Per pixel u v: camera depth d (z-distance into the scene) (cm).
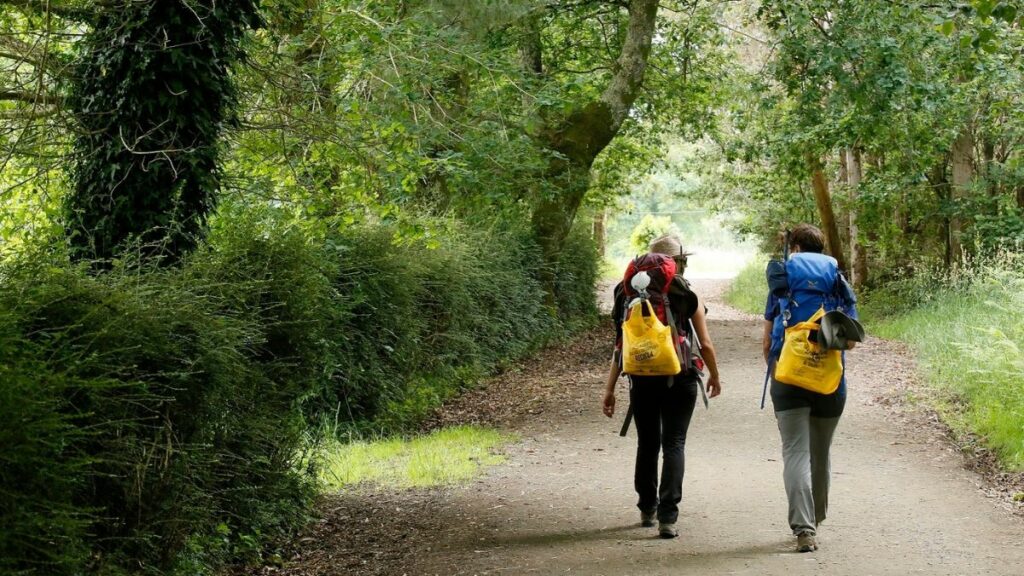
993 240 1991
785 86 2003
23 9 923
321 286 866
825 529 664
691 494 786
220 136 923
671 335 645
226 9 861
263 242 809
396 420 1258
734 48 2606
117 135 834
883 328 1914
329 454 992
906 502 736
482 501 802
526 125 1491
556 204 2173
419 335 1448
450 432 1150
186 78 836
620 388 1448
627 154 2588
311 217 1195
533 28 2050
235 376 625
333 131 1175
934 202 2327
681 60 2306
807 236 652
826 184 2539
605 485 841
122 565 523
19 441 414
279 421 729
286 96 1187
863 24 1747
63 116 874
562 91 1589
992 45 910
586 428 1139
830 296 616
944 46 1741
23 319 471
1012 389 997
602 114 2066
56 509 438
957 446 930
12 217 1113
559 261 2214
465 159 1447
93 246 775
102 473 495
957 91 1911
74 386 462
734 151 2341
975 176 2202
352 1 1227
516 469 925
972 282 1833
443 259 1519
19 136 983
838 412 625
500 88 1641
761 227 3234
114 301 528
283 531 718
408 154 1177
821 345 604
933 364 1329
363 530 733
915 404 1123
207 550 618
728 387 1336
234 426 664
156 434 542
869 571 563
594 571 583
